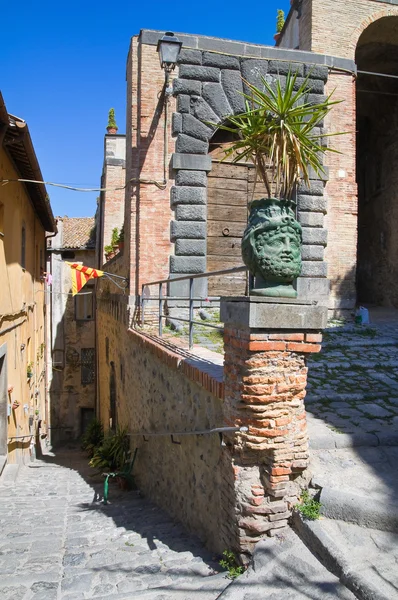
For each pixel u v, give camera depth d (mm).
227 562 4074
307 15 11859
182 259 10555
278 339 3840
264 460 4000
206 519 4934
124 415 11328
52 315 23891
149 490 7996
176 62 9727
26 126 8023
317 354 8094
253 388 3824
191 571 4195
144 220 10484
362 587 3000
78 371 23984
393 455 4535
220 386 4391
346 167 11555
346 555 3299
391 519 3539
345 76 11555
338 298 11586
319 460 4395
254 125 4852
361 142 17469
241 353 3951
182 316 10523
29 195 13227
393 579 3053
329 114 11445
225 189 11219
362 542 3455
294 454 3926
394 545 3398
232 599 3254
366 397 6051
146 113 10516
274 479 3898
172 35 9859
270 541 3836
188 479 5672
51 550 5109
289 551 3621
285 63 11008
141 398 8828
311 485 4031
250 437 3889
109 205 19422
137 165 10781
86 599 3783
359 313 11484
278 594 3230
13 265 10102
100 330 18891
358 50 14273
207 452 4930
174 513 6328
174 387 6375
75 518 6605
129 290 10672
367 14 11914
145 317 10320
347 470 4242
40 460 14398
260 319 3744
